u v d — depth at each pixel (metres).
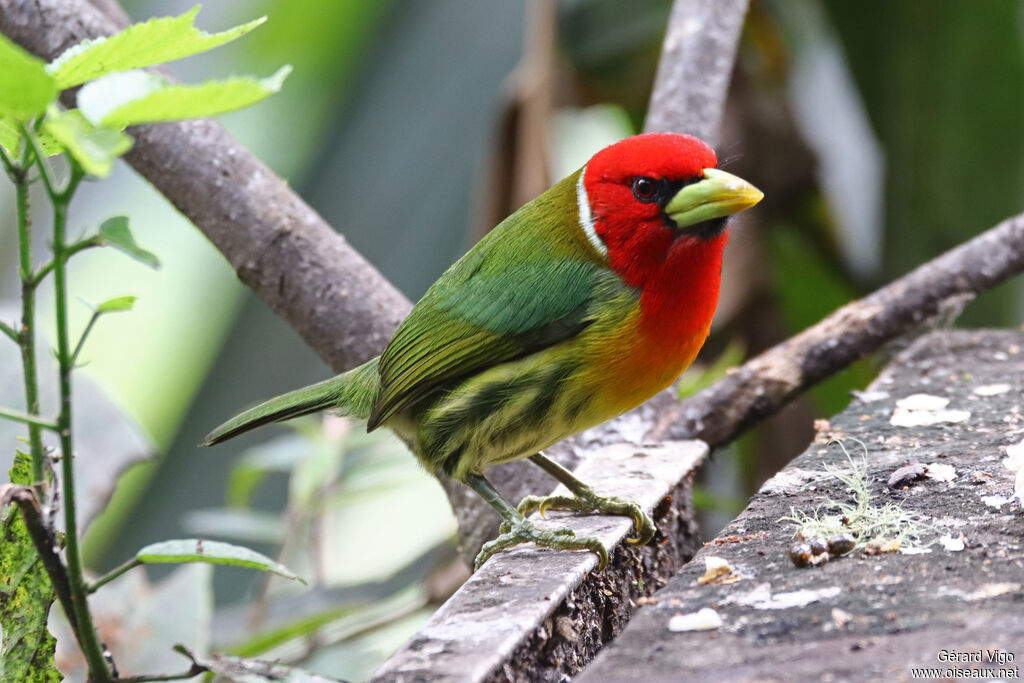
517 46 11.86
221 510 10.95
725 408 7.85
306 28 13.38
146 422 15.31
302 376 11.49
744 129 10.79
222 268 14.73
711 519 11.09
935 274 8.21
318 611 8.59
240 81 3.45
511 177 9.91
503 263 6.34
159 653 6.92
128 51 4.04
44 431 7.67
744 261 10.55
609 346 6.05
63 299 4.05
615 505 5.89
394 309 7.70
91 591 4.54
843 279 11.10
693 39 9.09
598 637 5.30
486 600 4.70
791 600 4.20
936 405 6.49
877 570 4.40
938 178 10.81
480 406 6.32
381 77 12.15
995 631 3.78
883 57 10.91
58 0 7.88
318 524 8.57
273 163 13.95
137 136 7.76
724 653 3.82
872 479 5.39
